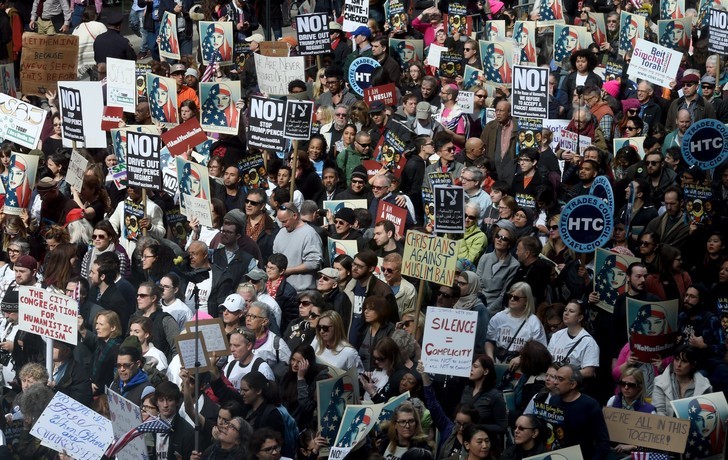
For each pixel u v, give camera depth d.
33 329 19.02
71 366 19.16
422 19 37.34
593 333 20.33
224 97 27.12
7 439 18.28
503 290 21.31
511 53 31.31
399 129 26.73
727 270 19.83
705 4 34.81
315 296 19.23
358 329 19.36
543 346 17.81
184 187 23.88
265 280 20.66
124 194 26.64
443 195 21.08
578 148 26.59
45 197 25.05
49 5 40.06
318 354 18.44
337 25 35.72
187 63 34.50
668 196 23.22
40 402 18.06
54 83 31.45
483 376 17.36
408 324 19.69
